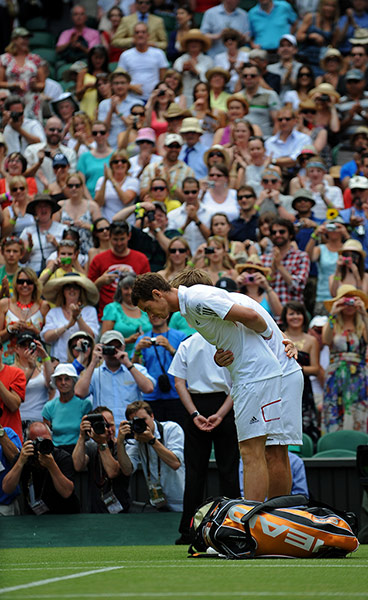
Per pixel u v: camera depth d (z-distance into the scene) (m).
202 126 37.38
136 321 25.83
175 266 27.64
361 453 16.58
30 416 23.81
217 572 10.62
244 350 14.51
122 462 20.02
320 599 7.82
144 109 37.84
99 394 22.81
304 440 23.34
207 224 31.03
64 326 25.86
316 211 32.84
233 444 18.14
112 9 46.00
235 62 42.28
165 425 20.61
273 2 44.25
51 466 19.44
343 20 44.53
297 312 25.75
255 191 33.75
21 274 26.28
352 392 24.95
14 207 30.58
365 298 26.16
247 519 13.09
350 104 39.09
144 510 20.44
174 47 45.06
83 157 35.12
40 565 12.66
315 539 12.96
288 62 41.53
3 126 37.09
